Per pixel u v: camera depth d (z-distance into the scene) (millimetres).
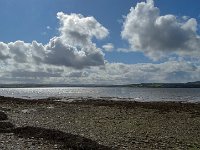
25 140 22156
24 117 37344
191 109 54625
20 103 59938
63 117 38688
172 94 154875
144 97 117688
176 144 23500
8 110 45312
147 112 47625
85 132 27391
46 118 37125
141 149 21156
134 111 48750
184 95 141500
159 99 102125
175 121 37250
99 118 38469
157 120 37812
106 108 53188
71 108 51344
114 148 21016
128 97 115562
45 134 23750
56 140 22266
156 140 24812
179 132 29234
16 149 19422
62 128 29500
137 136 26297
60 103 63531
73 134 24625
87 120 36250
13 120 34125
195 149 21844
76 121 35125
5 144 20750
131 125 32969
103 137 25062
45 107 52219
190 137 26766
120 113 45000
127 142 23469
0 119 34219
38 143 21266
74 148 20109
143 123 34781
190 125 34062
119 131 28688
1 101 62312
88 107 54312
